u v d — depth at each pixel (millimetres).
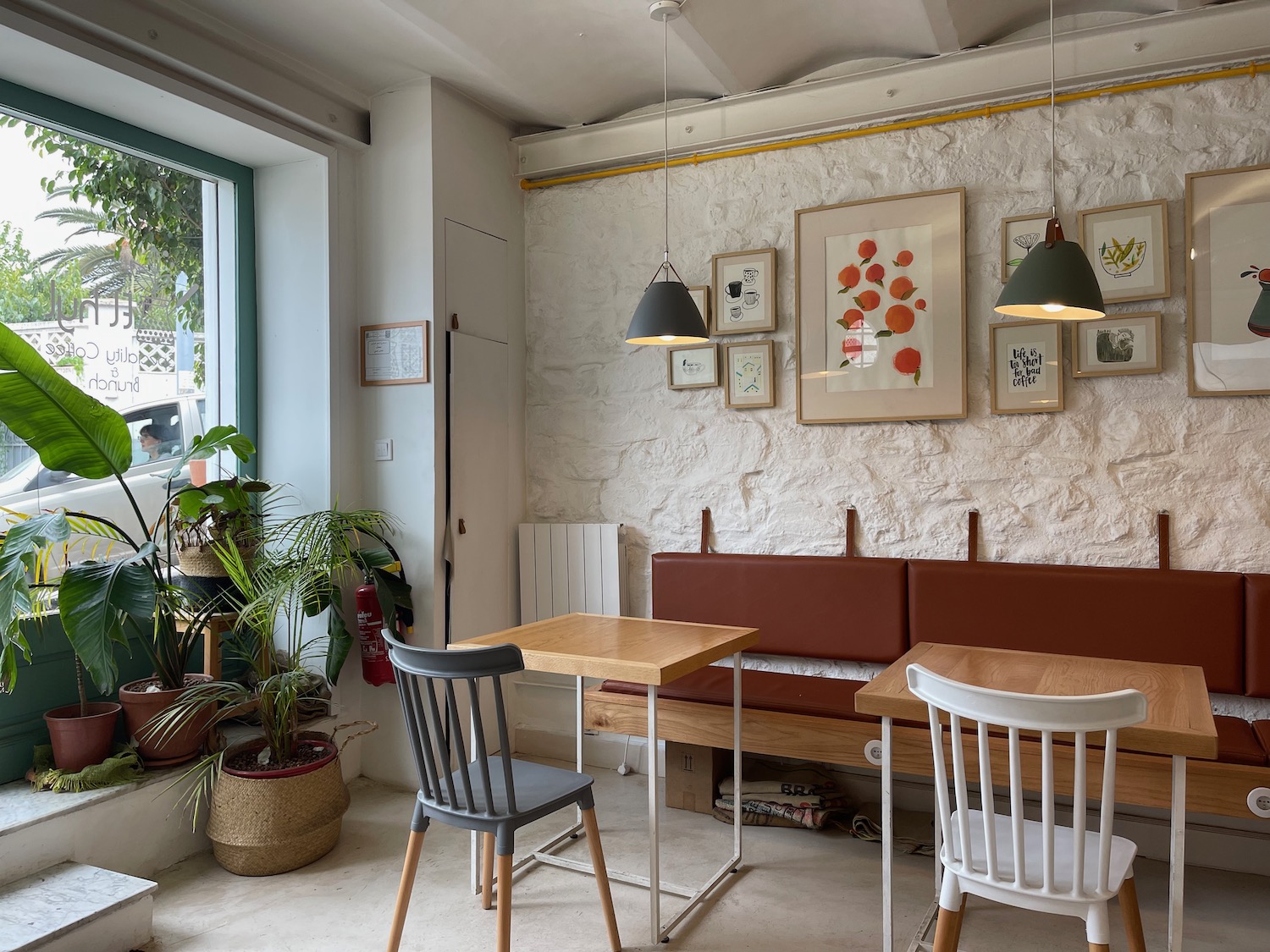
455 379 3873
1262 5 3055
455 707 2225
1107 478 3328
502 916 2209
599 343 4250
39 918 2402
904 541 3648
